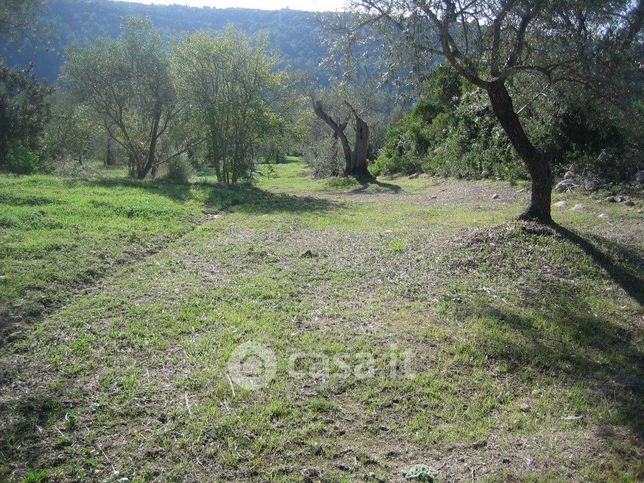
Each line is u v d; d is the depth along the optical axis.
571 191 13.15
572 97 9.06
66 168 19.05
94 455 3.65
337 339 5.50
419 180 20.98
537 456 3.92
